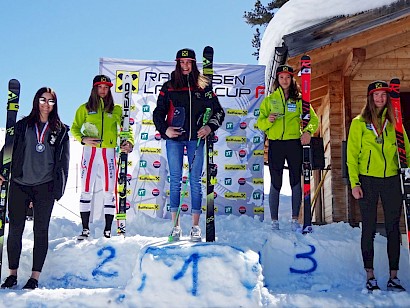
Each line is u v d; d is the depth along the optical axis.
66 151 4.19
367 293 3.78
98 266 4.32
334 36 6.22
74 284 4.25
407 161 4.24
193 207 4.26
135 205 6.42
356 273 4.41
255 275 3.57
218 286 3.50
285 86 5.02
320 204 9.12
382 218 6.68
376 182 4.08
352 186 4.11
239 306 3.45
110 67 6.56
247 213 6.47
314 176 9.83
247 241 4.41
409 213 3.97
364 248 4.00
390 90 4.25
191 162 4.34
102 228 5.38
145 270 3.56
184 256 3.59
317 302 3.53
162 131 4.32
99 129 4.97
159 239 4.47
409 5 6.13
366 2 6.19
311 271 4.39
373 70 7.27
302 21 6.74
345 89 7.17
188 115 4.37
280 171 4.93
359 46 6.60
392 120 4.20
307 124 4.84
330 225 5.32
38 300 3.49
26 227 5.39
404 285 4.28
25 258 4.33
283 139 4.93
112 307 3.46
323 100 8.50
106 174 4.92
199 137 4.21
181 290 3.49
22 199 4.02
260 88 6.70
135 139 6.52
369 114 4.21
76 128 4.98
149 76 6.61
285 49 6.30
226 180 6.51
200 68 6.70
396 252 4.00
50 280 4.26
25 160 4.04
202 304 3.45
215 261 3.57
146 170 6.48
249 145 6.59
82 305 3.47
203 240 4.47
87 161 4.89
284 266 4.40
